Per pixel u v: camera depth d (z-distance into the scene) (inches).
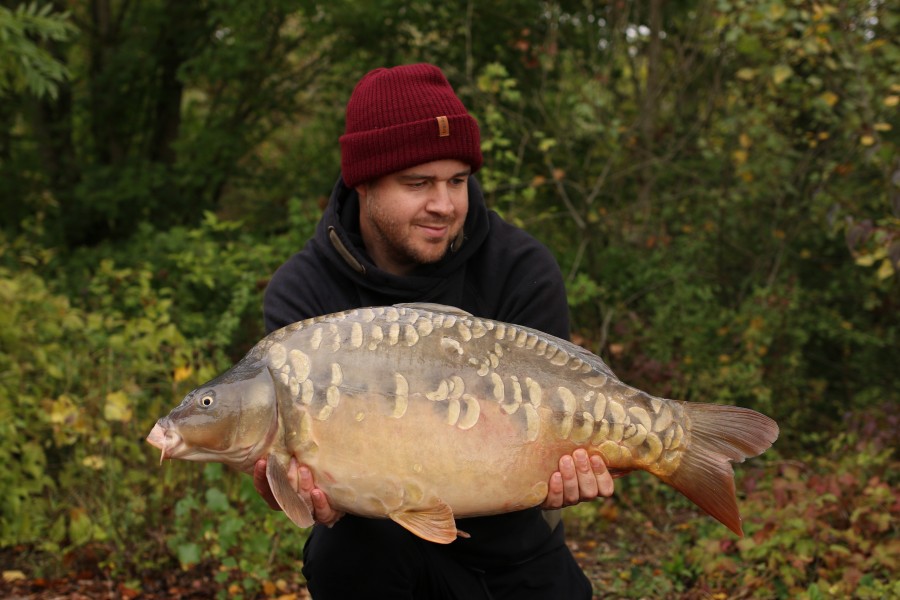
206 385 74.6
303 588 159.6
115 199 397.7
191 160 406.3
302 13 361.1
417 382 72.9
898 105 249.4
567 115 322.3
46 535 179.5
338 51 377.4
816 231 312.8
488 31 349.4
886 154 222.5
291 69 407.5
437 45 362.0
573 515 199.0
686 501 213.5
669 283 292.2
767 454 247.9
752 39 245.1
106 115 444.5
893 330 320.5
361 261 88.1
